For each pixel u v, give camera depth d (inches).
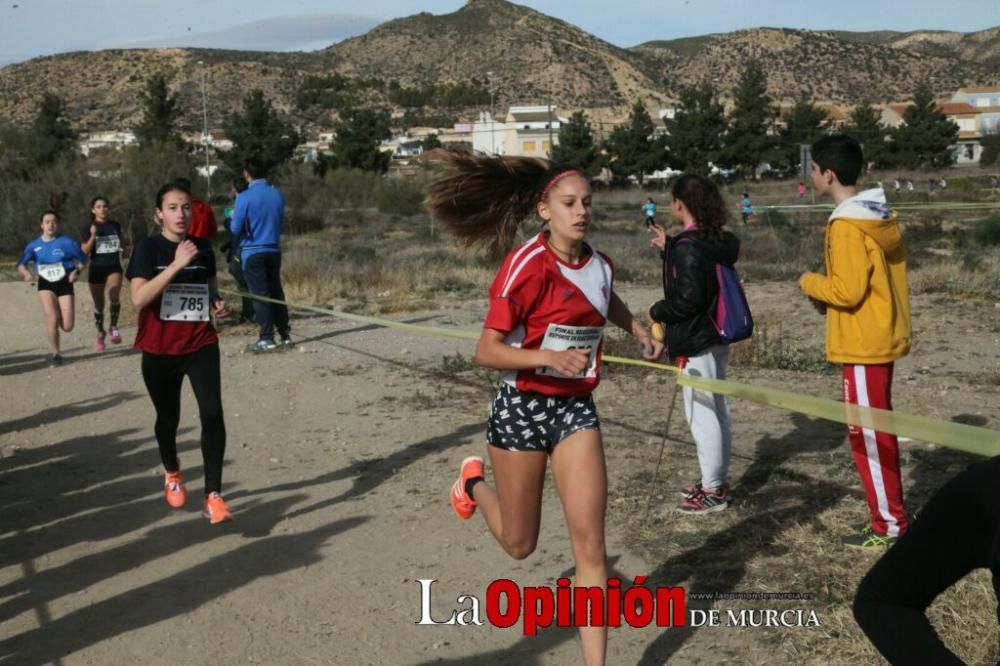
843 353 203.3
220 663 177.9
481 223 182.4
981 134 4281.5
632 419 329.7
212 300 249.0
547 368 159.2
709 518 233.1
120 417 374.0
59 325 497.0
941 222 1253.1
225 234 1352.1
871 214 198.2
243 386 411.5
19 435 351.9
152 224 1355.8
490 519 174.2
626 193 2603.3
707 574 204.1
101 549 235.0
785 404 188.7
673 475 267.0
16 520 258.1
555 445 160.6
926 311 542.6
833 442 293.3
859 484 252.2
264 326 488.1
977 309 542.6
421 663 176.9
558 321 161.2
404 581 211.2
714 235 225.9
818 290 203.5
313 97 7150.6
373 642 184.7
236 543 236.4
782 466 268.1
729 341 227.3
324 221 1924.2
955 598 176.9
